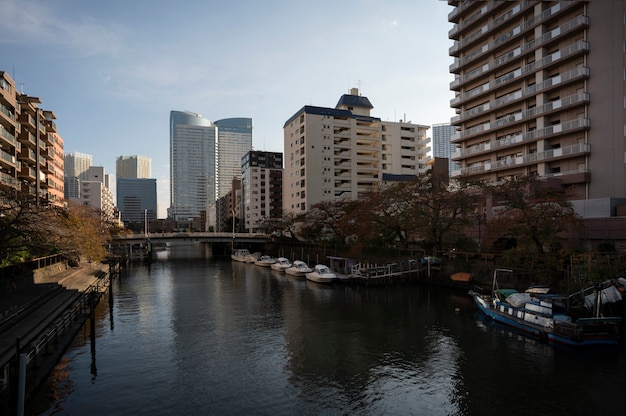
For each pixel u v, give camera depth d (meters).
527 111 60.41
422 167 115.62
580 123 53.03
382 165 111.19
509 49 65.06
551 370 22.17
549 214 37.03
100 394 19.89
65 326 29.19
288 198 115.31
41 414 17.86
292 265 72.00
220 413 18.00
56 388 20.58
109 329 31.95
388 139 112.25
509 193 42.97
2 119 59.97
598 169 51.91
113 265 71.12
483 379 21.28
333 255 71.19
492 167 65.69
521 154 62.50
